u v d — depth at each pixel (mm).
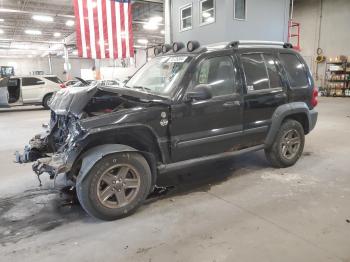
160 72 3660
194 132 3262
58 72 37969
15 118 10680
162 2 12445
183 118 3154
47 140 3752
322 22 18188
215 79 3428
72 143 2797
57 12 16906
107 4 9141
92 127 2723
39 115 11406
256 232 2631
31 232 2748
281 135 4121
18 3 15031
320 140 6125
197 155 3375
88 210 2814
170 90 3199
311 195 3387
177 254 2348
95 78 14508
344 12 17016
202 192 3549
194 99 3137
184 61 3379
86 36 8992
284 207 3102
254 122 3758
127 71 14102
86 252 2414
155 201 3334
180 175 4090
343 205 3115
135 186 2998
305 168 4336
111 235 2660
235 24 10750
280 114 3957
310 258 2246
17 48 30266
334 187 3611
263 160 4730
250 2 10945
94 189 2773
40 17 17516
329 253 2301
